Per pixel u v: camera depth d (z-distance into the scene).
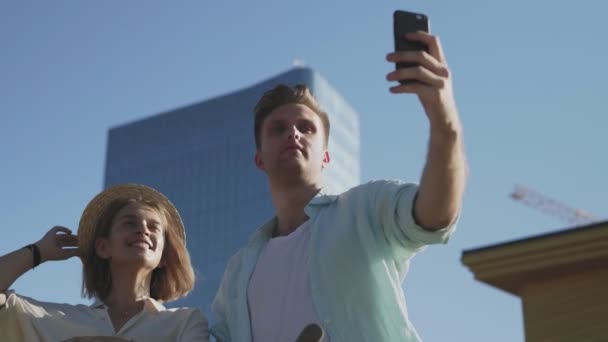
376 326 4.28
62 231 5.36
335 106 142.75
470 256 6.85
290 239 4.67
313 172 4.84
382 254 4.36
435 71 3.81
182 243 5.52
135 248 5.25
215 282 121.69
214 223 129.62
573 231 6.51
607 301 6.39
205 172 134.88
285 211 4.87
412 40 3.88
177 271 5.48
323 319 4.31
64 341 4.44
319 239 4.49
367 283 4.32
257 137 5.05
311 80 137.62
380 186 4.44
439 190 3.94
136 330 5.07
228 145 135.38
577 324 6.45
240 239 125.56
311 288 4.39
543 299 6.67
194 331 5.05
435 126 3.85
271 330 4.48
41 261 5.23
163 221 5.43
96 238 5.36
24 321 4.91
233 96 139.38
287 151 4.78
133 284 5.27
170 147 140.75
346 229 4.41
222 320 4.94
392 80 3.83
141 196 5.45
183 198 134.50
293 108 4.89
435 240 4.11
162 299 5.50
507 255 6.70
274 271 4.61
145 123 145.88
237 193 130.38
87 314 5.09
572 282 6.58
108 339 4.43
